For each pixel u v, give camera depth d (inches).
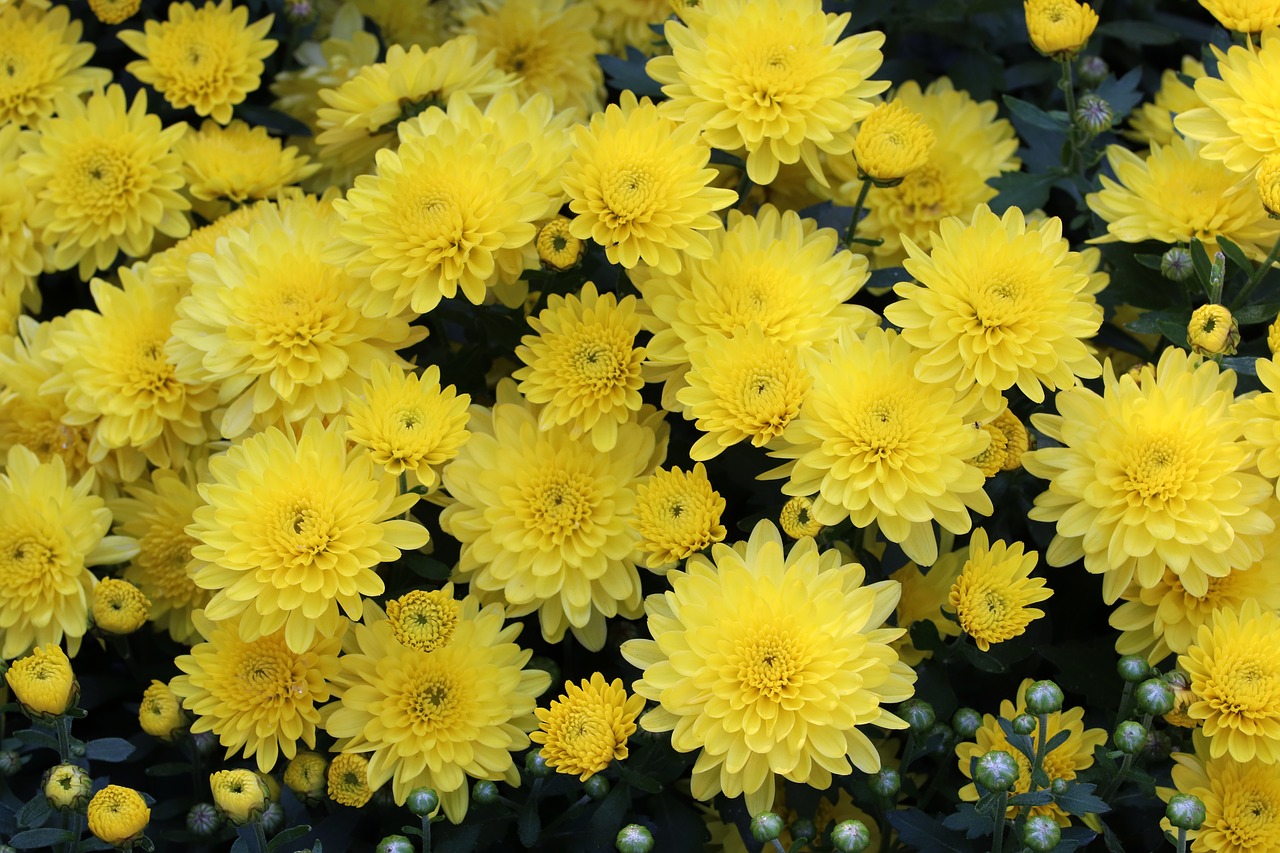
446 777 26.2
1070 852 25.3
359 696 26.4
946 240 26.7
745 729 25.2
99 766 28.5
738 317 26.8
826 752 25.3
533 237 26.8
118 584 27.3
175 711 26.7
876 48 27.9
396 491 26.3
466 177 26.8
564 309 26.9
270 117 31.2
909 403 26.2
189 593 28.4
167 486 28.2
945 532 27.8
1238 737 25.8
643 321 27.0
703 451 26.4
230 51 30.7
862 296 30.4
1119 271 29.2
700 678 25.4
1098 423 26.5
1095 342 30.2
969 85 32.5
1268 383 26.0
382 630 26.5
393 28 33.1
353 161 30.5
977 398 26.3
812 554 25.9
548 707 27.6
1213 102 27.6
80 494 27.9
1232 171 28.1
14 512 27.6
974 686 28.0
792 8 27.8
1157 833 26.8
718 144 27.5
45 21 30.7
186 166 30.6
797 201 30.6
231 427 27.1
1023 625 26.1
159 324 28.4
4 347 29.0
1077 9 29.0
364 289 26.9
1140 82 33.3
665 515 26.3
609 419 26.9
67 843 26.4
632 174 26.5
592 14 32.6
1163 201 28.4
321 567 25.9
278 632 26.7
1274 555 26.5
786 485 26.2
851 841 25.0
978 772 24.8
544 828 26.8
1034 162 31.4
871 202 30.4
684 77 27.7
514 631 26.6
